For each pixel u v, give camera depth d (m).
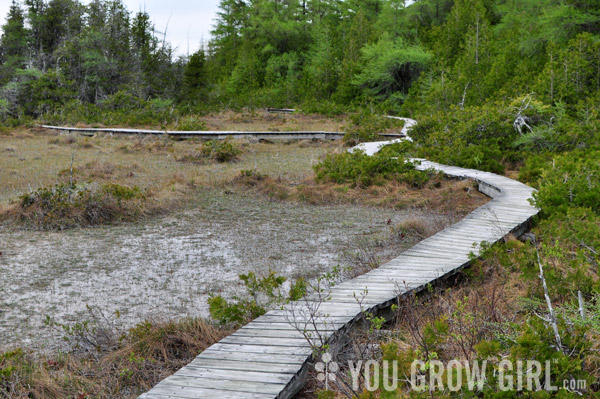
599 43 18.95
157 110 33.34
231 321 5.04
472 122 16.19
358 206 11.42
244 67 56.91
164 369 4.29
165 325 4.84
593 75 18.86
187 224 9.82
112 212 10.05
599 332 3.58
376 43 49.25
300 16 67.69
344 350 4.38
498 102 17.36
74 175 13.53
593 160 10.04
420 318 4.64
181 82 42.00
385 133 24.73
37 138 22.73
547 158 13.88
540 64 25.61
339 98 43.62
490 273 6.39
